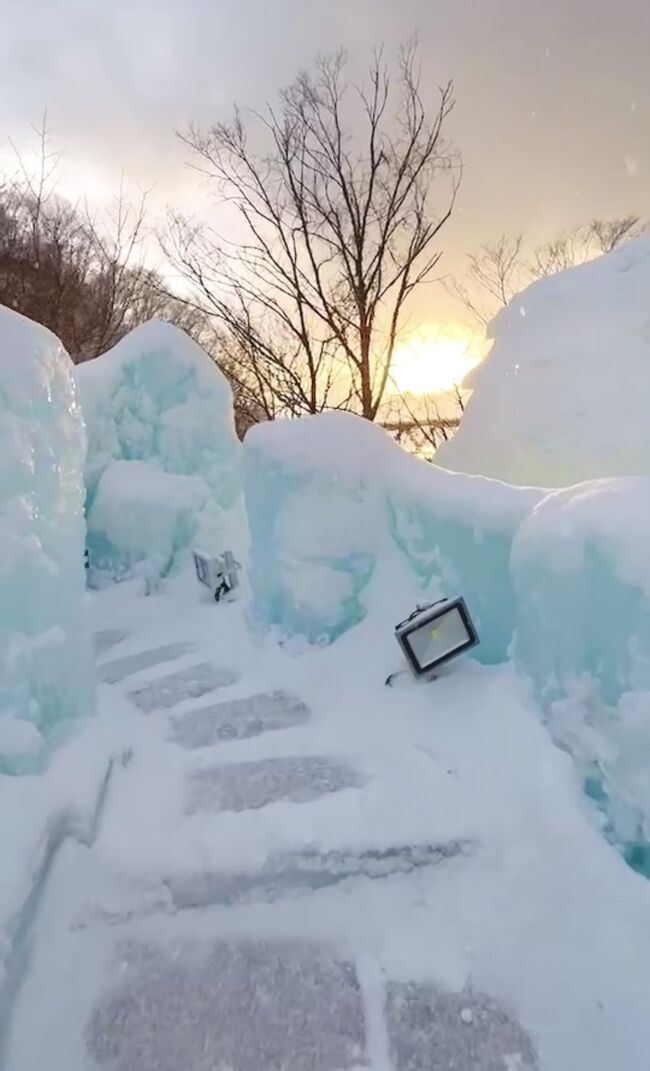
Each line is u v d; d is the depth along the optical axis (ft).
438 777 8.96
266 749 10.18
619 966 6.42
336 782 9.12
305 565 14.06
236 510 24.71
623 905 6.89
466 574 11.65
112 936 6.88
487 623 11.28
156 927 7.04
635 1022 5.97
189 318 48.75
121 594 21.45
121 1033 5.96
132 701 12.64
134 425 24.12
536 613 9.11
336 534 13.94
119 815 8.23
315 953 6.83
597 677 7.88
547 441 16.37
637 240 17.62
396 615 13.14
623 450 15.23
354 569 14.02
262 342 41.78
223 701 12.31
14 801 7.37
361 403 42.24
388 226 40.29
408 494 13.26
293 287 41.39
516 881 7.39
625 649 7.38
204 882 7.36
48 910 6.79
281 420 15.31
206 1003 6.26
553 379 17.02
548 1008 6.21
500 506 11.00
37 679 8.80
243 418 43.80
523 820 8.02
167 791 8.91
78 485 10.66
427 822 8.11
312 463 14.08
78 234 48.34
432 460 19.74
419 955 6.79
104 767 8.80
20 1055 5.58
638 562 7.22
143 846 7.64
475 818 8.16
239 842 7.69
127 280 48.73
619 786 7.43
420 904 7.36
